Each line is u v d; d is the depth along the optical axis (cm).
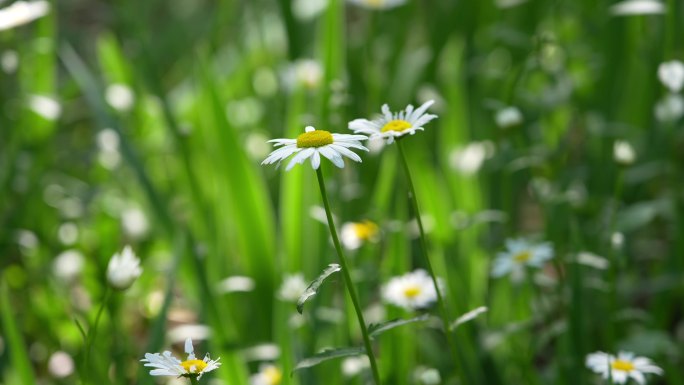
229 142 130
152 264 142
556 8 177
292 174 128
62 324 133
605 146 149
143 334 140
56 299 134
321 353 99
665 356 124
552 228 128
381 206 131
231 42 208
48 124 150
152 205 135
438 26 174
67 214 151
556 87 135
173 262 121
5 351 122
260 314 130
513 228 148
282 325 120
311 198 129
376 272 123
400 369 120
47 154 153
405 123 99
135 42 176
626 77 161
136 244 141
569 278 121
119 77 160
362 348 100
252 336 132
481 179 144
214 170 139
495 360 124
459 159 139
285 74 159
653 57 153
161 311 118
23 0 126
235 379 118
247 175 130
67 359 131
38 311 135
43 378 134
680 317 139
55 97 161
